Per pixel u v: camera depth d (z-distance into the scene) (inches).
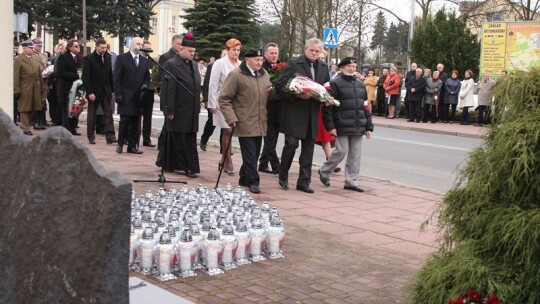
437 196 367.2
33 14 1425.9
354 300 187.0
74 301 98.5
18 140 118.3
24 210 110.3
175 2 2324.1
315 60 359.9
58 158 106.0
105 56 509.0
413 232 275.4
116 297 96.5
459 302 133.2
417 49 1086.4
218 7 1382.9
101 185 97.7
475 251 147.3
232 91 339.0
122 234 96.6
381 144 654.5
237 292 189.2
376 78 1009.5
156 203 242.7
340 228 277.3
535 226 134.0
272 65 412.5
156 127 692.7
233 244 210.7
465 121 880.3
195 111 377.7
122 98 459.5
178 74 371.6
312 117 354.9
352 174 376.5
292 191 360.5
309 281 202.2
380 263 226.1
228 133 395.2
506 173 142.2
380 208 326.0
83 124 670.5
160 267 198.2
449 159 553.6
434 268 155.9
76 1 1465.3
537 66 149.8
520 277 138.5
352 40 1346.0
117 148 469.1
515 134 140.3
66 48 546.0
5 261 113.9
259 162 432.8
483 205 147.6
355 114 370.0
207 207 238.5
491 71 989.2
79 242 98.8
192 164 382.3
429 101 902.4
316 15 1284.4
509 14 1396.4
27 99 522.0
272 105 411.5
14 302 110.3
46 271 103.7
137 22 1540.4
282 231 226.8
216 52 1386.6
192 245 202.1
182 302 132.0
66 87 540.7
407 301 169.6
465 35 1061.8
